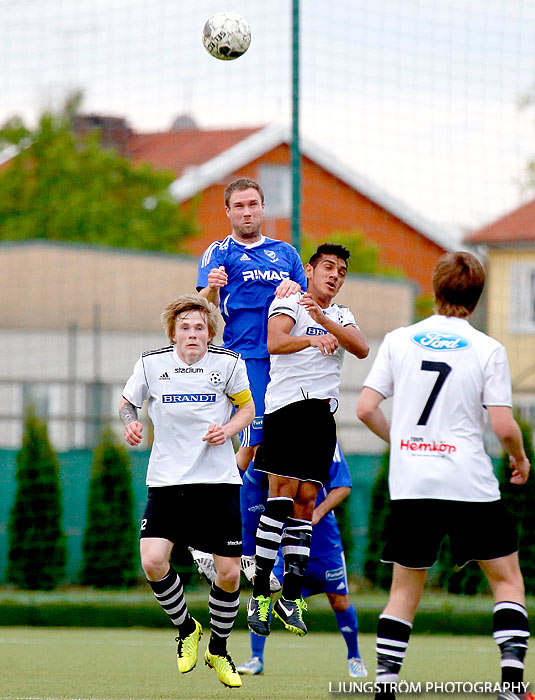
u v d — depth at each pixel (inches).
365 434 2610.7
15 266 2837.1
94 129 4471.0
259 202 1080.8
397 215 4126.5
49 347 2787.9
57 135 4384.8
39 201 4271.7
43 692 1017.5
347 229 4062.5
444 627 1609.3
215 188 4330.7
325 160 3991.1
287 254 1096.8
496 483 797.9
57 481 1971.0
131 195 4330.7
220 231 4350.4
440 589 1888.5
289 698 991.6
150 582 933.2
